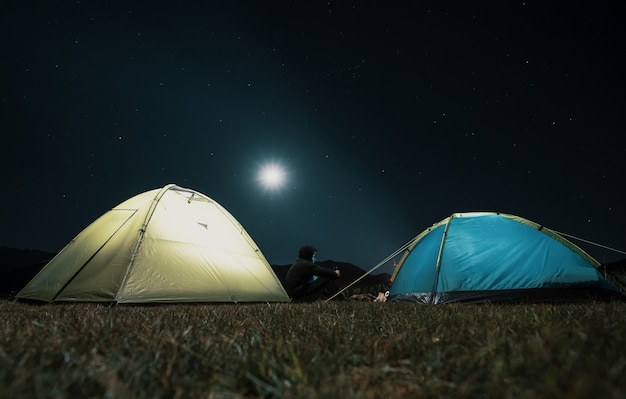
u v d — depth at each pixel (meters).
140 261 4.86
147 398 1.08
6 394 1.02
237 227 6.30
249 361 1.41
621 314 2.23
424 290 5.57
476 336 1.75
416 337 1.82
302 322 2.52
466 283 5.34
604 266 5.52
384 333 2.05
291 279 6.48
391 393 1.14
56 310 3.51
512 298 5.05
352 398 1.07
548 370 1.12
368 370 1.31
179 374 1.29
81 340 1.71
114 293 4.53
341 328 2.17
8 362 1.33
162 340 1.71
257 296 5.53
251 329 2.20
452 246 5.76
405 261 6.44
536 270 5.23
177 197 5.83
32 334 1.89
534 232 5.64
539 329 1.93
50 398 1.03
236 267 5.62
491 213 6.07
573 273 5.11
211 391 1.14
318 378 1.22
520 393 1.01
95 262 4.86
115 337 1.83
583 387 0.93
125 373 1.22
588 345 1.38
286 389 1.16
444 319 2.52
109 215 5.58
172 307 4.12
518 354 1.34
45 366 1.33
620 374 1.06
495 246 5.61
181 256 5.17
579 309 2.70
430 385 1.18
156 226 5.26
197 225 5.67
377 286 7.73
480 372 1.19
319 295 6.52
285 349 1.59
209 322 2.49
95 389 1.12
